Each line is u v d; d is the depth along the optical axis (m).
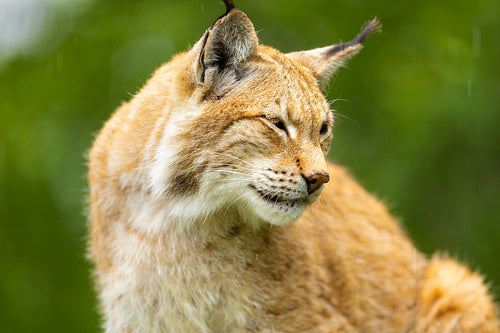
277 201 10.06
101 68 20.42
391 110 20.33
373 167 19.70
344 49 11.71
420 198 20.19
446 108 20.14
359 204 12.64
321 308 10.99
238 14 10.01
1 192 19.89
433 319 12.09
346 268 11.64
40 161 19.53
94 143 11.56
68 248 19.61
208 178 10.12
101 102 20.09
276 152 10.05
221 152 10.02
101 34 21.03
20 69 21.70
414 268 12.50
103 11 21.58
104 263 11.09
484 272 20.27
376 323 11.77
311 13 21.05
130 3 21.55
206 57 9.96
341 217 12.13
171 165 10.22
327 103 10.72
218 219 10.51
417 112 20.20
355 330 11.32
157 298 10.66
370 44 21.20
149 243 10.55
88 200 11.99
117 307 10.87
